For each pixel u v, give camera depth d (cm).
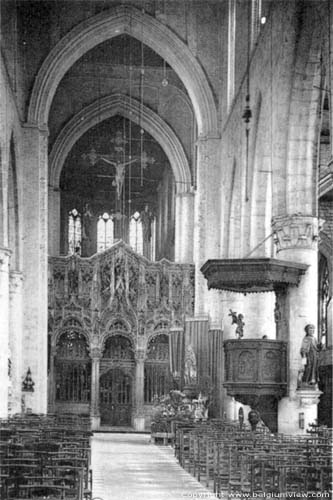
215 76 4684
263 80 3391
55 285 4906
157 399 4422
